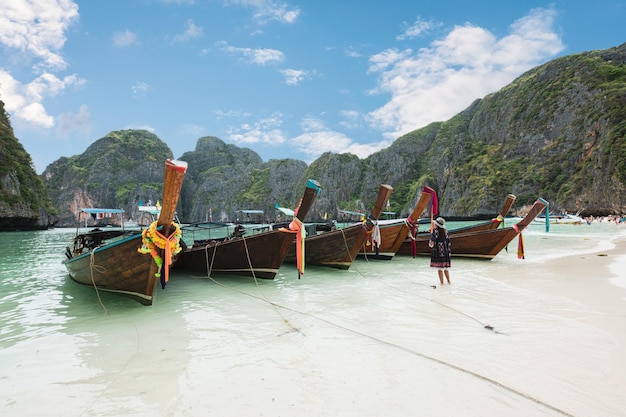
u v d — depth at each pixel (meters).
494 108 124.31
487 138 123.31
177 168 5.36
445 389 3.52
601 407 3.12
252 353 4.64
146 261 6.98
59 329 5.92
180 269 11.96
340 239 11.16
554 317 5.84
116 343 5.18
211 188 186.12
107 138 193.50
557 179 86.56
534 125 103.31
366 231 11.07
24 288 9.65
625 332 5.04
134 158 188.50
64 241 33.34
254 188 178.12
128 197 162.50
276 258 9.38
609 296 7.16
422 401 3.30
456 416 3.04
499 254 15.45
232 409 3.26
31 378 4.07
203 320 6.27
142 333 5.61
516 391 3.43
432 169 138.50
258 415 3.14
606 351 4.36
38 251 21.98
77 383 3.92
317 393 3.51
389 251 13.27
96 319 6.50
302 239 8.59
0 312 7.07
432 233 8.95
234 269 10.25
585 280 8.92
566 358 4.18
